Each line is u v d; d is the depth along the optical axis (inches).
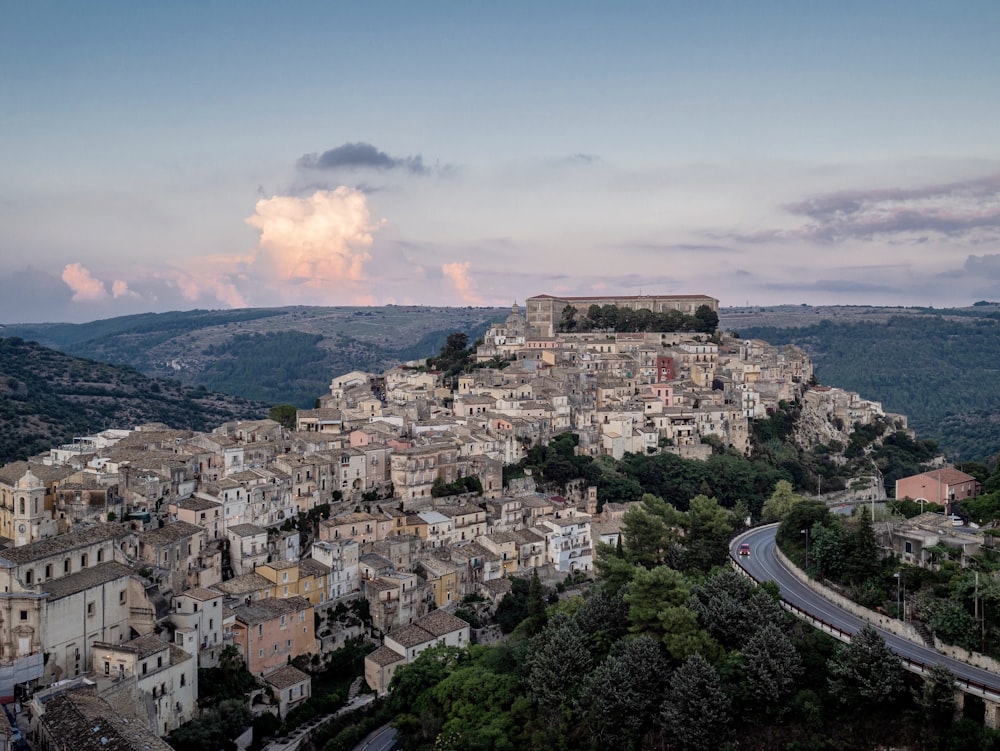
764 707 5477.4
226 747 6619.1
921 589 6136.8
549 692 6053.2
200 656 7007.9
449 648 7529.5
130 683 6018.7
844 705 5354.3
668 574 6368.1
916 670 5315.0
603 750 5629.9
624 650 5944.9
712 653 5787.4
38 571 6274.6
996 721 4864.7
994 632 5383.9
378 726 7190.0
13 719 5575.8
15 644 5969.5
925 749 5024.6
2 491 7721.5
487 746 5974.4
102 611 6530.5
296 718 7317.9
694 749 5319.9
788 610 6378.0
